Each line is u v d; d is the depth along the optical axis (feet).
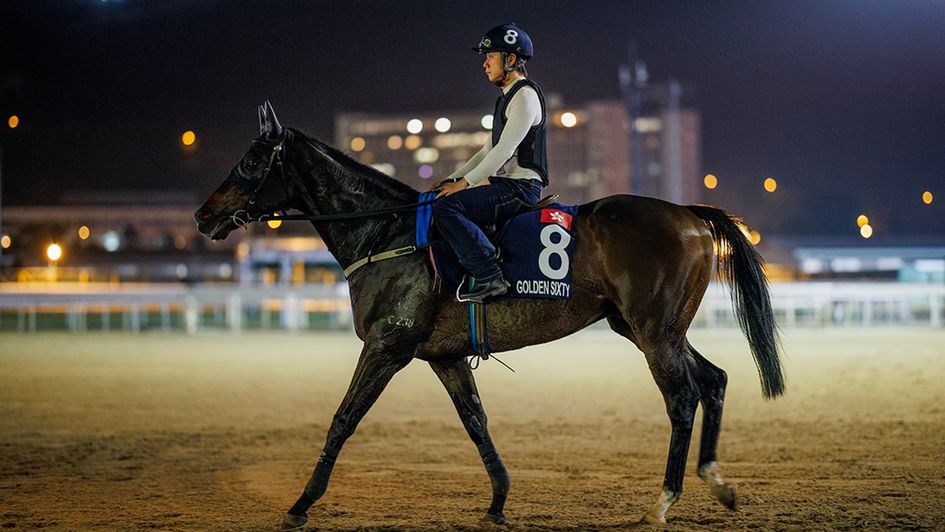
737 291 21.76
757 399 40.96
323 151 21.97
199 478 26.27
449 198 20.80
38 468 27.76
